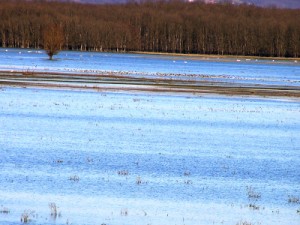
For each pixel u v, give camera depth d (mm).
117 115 115500
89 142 86312
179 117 116938
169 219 51594
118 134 94688
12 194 57031
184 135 96938
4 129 93375
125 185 62438
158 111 123750
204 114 123000
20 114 109625
